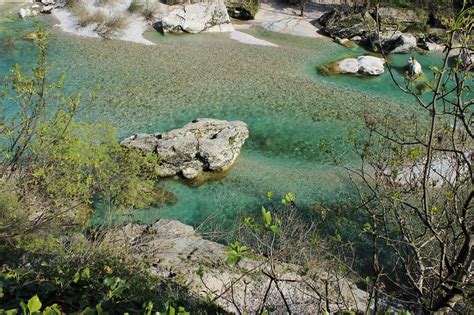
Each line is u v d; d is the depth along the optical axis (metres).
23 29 32.62
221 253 13.18
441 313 6.30
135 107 24.80
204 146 19.75
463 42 4.97
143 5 36.47
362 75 29.56
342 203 18.27
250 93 26.89
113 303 6.29
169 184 19.30
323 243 12.09
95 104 24.67
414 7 34.72
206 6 35.44
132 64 29.39
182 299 9.91
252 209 18.30
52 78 26.97
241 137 21.39
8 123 16.59
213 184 19.56
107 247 10.16
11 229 10.13
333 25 35.47
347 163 21.12
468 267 6.15
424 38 33.41
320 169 20.78
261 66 30.27
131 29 34.09
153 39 33.25
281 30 36.09
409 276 6.73
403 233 6.75
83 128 16.16
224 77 28.50
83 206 14.26
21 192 12.10
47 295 6.23
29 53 29.53
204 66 29.77
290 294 10.61
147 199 16.94
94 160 14.87
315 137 23.11
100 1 36.19
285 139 22.94
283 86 27.86
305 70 30.12
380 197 7.45
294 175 20.31
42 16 34.81
